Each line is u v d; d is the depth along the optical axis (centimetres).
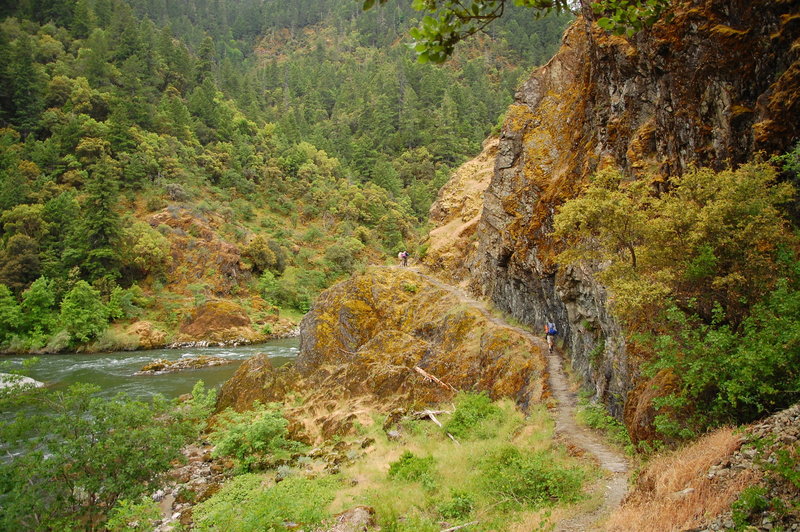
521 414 1506
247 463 1644
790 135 922
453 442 1493
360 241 7988
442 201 4544
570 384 1577
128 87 8338
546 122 2247
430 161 10525
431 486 1162
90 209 5147
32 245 4984
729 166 989
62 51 8256
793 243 845
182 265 5797
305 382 2530
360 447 1655
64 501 1256
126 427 1347
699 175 892
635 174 1325
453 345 2167
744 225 822
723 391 814
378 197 9025
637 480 863
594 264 1431
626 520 702
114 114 6950
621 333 1198
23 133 7012
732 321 870
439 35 385
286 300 6431
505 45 14588
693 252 877
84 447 1277
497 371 1816
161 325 4981
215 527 1087
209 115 9056
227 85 11700
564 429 1255
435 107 11581
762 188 838
